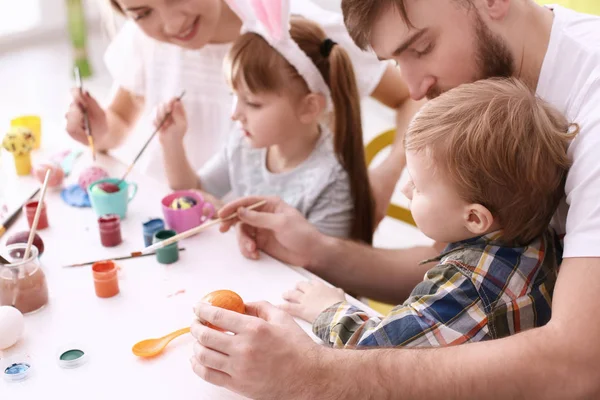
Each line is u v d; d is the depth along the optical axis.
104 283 1.03
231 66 1.40
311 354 0.78
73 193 1.39
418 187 0.90
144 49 1.78
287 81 1.40
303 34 1.42
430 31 0.94
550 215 0.87
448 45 0.95
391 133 1.78
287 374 0.76
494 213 0.85
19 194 1.39
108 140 1.62
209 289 1.07
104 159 1.58
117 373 0.88
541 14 0.95
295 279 1.10
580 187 0.79
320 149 1.49
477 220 0.86
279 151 1.52
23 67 4.02
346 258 1.21
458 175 0.84
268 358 0.77
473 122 0.83
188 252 1.18
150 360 0.90
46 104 3.48
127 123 1.85
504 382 0.72
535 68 0.95
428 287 0.87
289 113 1.43
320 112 1.45
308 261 1.20
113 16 1.83
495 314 0.84
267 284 1.09
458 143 0.83
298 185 1.49
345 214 1.45
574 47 0.91
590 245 0.75
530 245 0.88
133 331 0.96
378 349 0.79
